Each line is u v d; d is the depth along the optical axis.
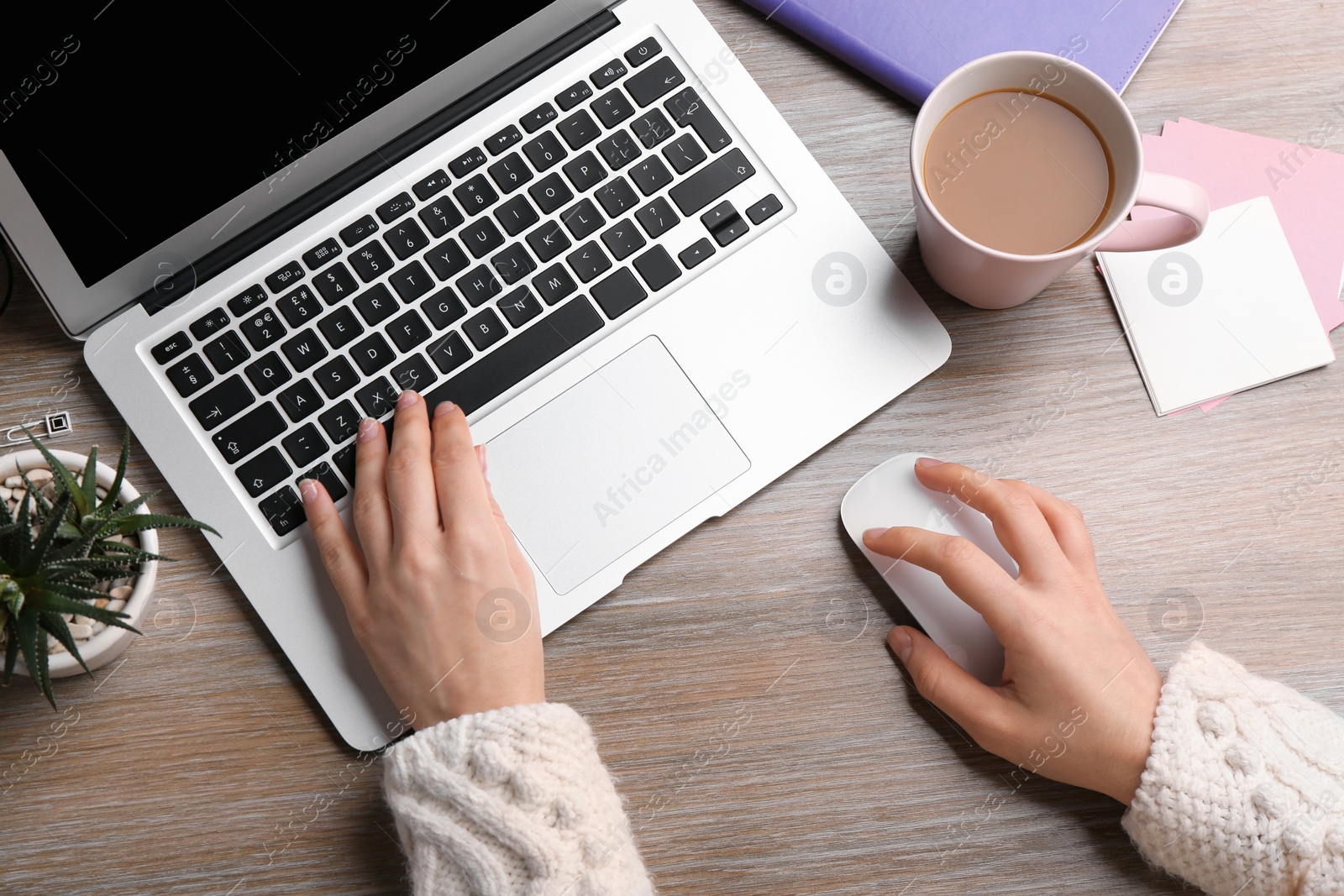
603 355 0.62
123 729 0.60
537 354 0.61
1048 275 0.57
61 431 0.62
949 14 0.68
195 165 0.60
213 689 0.60
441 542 0.58
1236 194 0.68
